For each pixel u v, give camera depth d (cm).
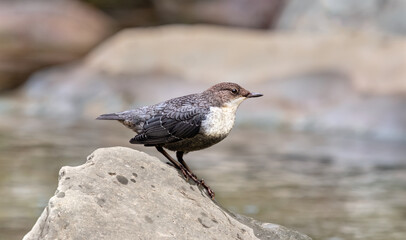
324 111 1555
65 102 1736
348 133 1496
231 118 733
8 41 2366
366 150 1382
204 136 716
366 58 1622
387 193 1099
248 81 1647
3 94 1816
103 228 607
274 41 1738
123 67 1770
